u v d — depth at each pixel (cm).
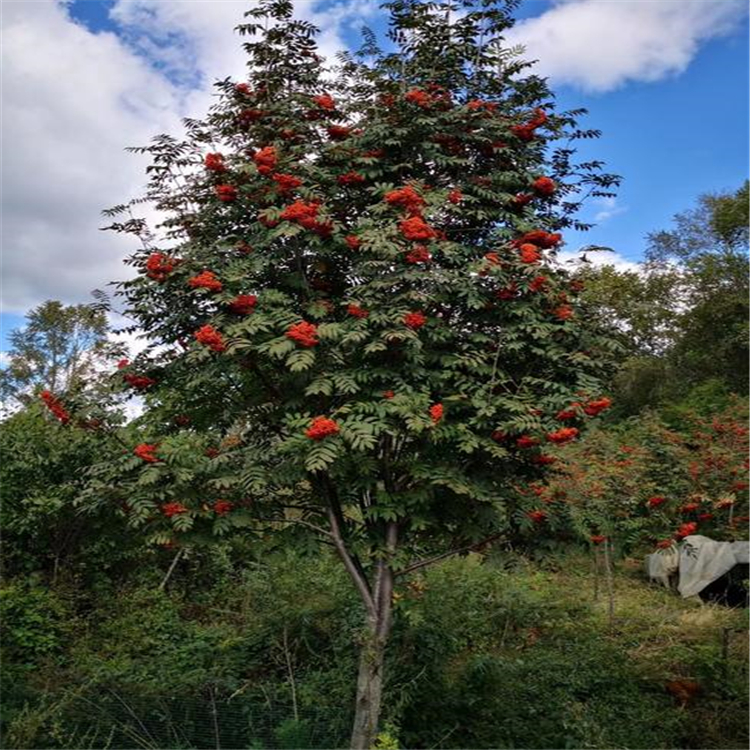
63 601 702
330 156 468
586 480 747
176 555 858
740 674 607
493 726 506
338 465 411
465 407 425
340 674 552
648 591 1021
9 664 605
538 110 482
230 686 552
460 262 449
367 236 406
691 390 2059
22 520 714
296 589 665
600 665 614
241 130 489
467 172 490
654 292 2303
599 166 501
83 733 498
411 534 480
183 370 455
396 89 486
